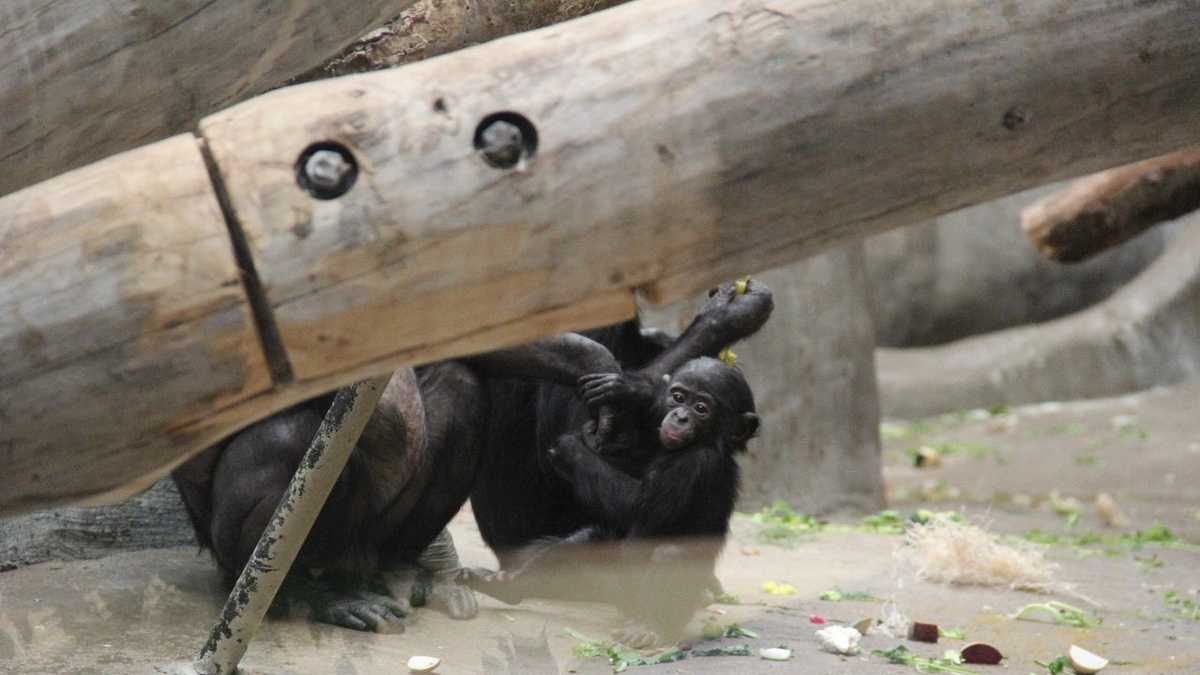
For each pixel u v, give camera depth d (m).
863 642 14.98
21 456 7.25
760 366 29.47
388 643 13.62
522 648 13.88
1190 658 15.08
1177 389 55.31
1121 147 8.02
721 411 15.12
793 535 23.09
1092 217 28.39
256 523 13.88
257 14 8.77
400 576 15.39
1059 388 55.44
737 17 7.48
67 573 15.38
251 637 11.77
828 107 7.46
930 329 62.69
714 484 15.05
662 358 15.94
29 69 8.59
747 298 16.20
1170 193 27.83
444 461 15.41
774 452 29.62
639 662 13.37
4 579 15.07
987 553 19.25
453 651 13.55
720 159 7.38
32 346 7.08
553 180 7.21
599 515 15.75
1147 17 7.70
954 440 47.94
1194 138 8.12
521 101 7.24
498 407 17.11
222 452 14.18
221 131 7.21
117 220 7.07
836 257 30.17
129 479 7.45
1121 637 16.05
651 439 15.70
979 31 7.60
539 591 15.60
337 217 7.07
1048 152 7.89
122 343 7.07
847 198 7.66
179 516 17.17
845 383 30.16
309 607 14.28
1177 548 25.42
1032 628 16.34
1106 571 21.58
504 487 17.27
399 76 7.31
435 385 15.47
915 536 20.70
